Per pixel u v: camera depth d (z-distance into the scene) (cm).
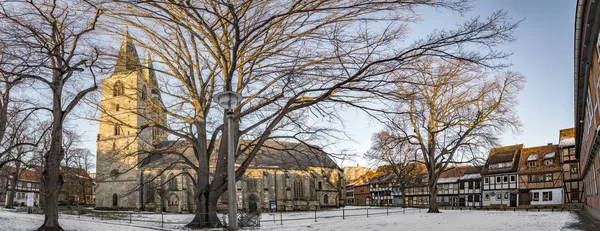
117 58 2262
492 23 1551
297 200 8394
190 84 2516
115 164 7762
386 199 10656
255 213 2781
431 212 4356
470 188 8075
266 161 8069
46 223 1878
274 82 2300
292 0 1845
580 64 2003
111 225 2538
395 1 1552
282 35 2116
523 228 2056
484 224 2381
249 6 1677
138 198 7556
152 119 2727
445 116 4147
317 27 1927
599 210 2500
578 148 4666
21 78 2031
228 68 2164
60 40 1877
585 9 1382
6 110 2744
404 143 4331
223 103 1305
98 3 1628
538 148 7406
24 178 11175
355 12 1769
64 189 7619
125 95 2708
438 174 4403
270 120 2430
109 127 7825
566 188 6291
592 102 2102
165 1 1608
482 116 4134
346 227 2453
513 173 7219
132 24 2200
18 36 1706
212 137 2647
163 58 2483
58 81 1922
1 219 2439
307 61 2108
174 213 6600
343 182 9500
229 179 1266
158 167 7375
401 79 1920
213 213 2453
